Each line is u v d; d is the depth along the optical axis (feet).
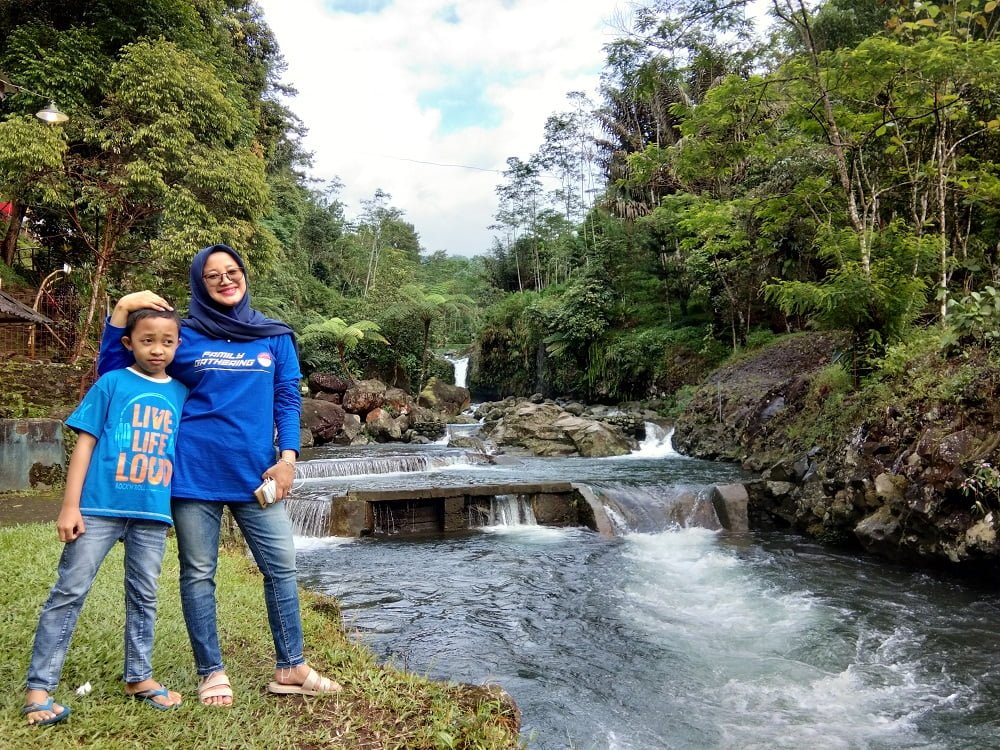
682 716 12.71
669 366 64.18
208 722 7.76
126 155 39.27
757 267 54.24
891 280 28.55
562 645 16.34
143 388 7.75
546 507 32.04
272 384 8.52
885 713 12.87
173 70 39.32
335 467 41.19
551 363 82.17
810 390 37.52
